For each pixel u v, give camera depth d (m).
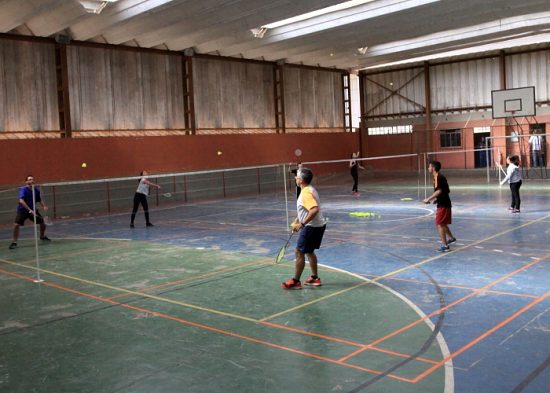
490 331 6.61
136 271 10.97
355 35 27.28
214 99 30.78
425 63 36.03
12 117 23.53
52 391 5.40
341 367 5.70
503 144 33.75
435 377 5.34
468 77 34.91
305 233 8.86
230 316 7.69
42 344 6.85
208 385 5.39
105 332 7.23
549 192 22.39
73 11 21.38
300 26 26.53
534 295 8.06
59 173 24.03
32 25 23.50
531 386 5.06
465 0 21.17
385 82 38.16
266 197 27.36
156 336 6.96
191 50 29.03
